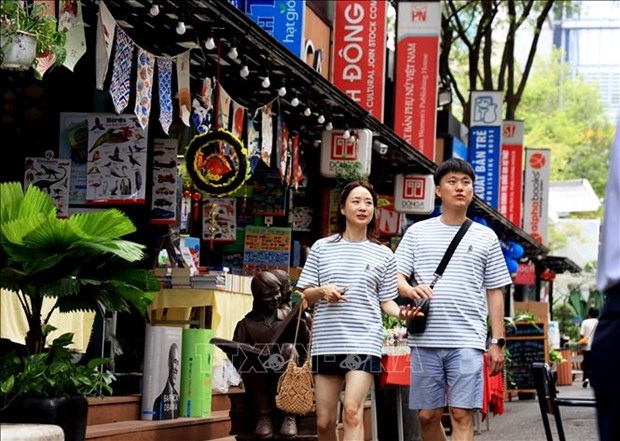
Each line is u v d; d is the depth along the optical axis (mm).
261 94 21672
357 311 13031
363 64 31984
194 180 18266
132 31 17016
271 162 23656
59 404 11359
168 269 18891
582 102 130750
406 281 13188
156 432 16516
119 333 18875
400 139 27859
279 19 27531
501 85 56375
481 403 12789
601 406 6012
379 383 18062
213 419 18328
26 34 11523
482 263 12969
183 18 16406
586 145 130125
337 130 25578
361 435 12867
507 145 52844
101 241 11336
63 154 17906
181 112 17188
